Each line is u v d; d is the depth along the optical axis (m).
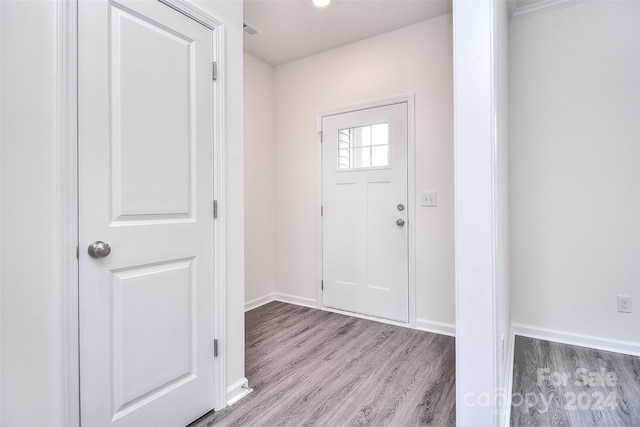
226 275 1.67
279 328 2.72
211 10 1.58
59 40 1.07
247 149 3.22
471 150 1.19
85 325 1.14
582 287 2.32
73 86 1.10
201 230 1.54
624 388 1.76
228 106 1.69
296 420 1.54
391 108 2.83
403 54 2.78
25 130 1.01
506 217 2.01
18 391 1.00
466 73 1.20
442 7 2.49
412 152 2.72
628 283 2.19
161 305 1.38
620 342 2.21
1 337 0.97
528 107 2.47
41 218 1.04
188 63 1.48
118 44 1.23
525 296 2.51
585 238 2.31
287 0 2.40
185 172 1.47
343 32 2.85
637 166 2.16
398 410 1.60
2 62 0.97
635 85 2.15
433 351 2.26
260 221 3.38
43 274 1.04
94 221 1.16
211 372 1.60
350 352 2.26
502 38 1.71
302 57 3.32
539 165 2.44
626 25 2.18
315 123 3.26
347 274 3.09
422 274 2.70
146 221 1.33
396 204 2.81
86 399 1.14
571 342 2.35
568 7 2.33
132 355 1.27
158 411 1.37
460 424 1.22
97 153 1.17
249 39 2.96
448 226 2.59
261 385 1.84
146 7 1.31
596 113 2.26
